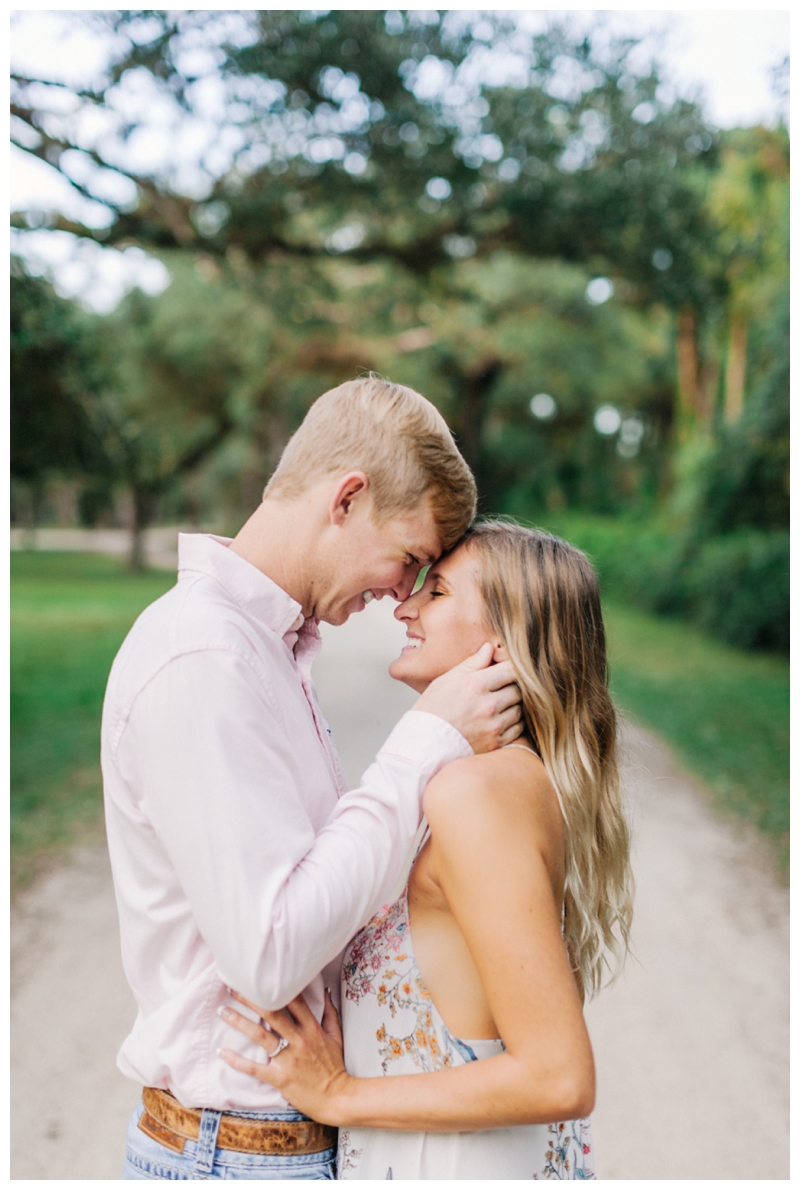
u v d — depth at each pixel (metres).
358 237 10.71
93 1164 2.38
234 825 1.10
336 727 6.10
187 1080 1.21
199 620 1.20
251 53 6.74
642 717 8.19
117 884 1.28
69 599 18.86
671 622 14.80
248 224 8.33
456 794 1.13
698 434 17.69
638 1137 2.55
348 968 1.31
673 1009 3.26
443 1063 1.18
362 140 7.96
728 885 4.40
